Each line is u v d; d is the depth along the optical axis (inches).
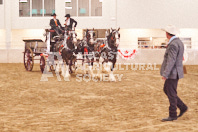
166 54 281.7
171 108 286.8
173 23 1240.8
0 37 1311.5
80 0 1263.5
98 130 258.8
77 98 414.6
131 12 1244.5
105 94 447.5
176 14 1238.3
